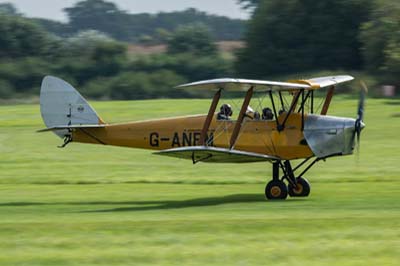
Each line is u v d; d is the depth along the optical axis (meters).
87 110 73.44
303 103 66.81
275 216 55.16
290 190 68.25
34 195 72.12
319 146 66.06
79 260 42.53
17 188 77.19
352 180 79.31
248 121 67.50
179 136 70.25
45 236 48.38
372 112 149.00
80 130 73.25
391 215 55.06
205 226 50.41
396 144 107.56
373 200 64.75
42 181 82.00
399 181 78.12
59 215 59.00
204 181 80.31
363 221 51.53
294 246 44.66
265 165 91.50
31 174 87.06
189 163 94.06
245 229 49.19
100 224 52.12
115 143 72.56
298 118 66.69
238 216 55.59
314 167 89.44
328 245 44.81
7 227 51.38
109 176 84.94
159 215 57.72
